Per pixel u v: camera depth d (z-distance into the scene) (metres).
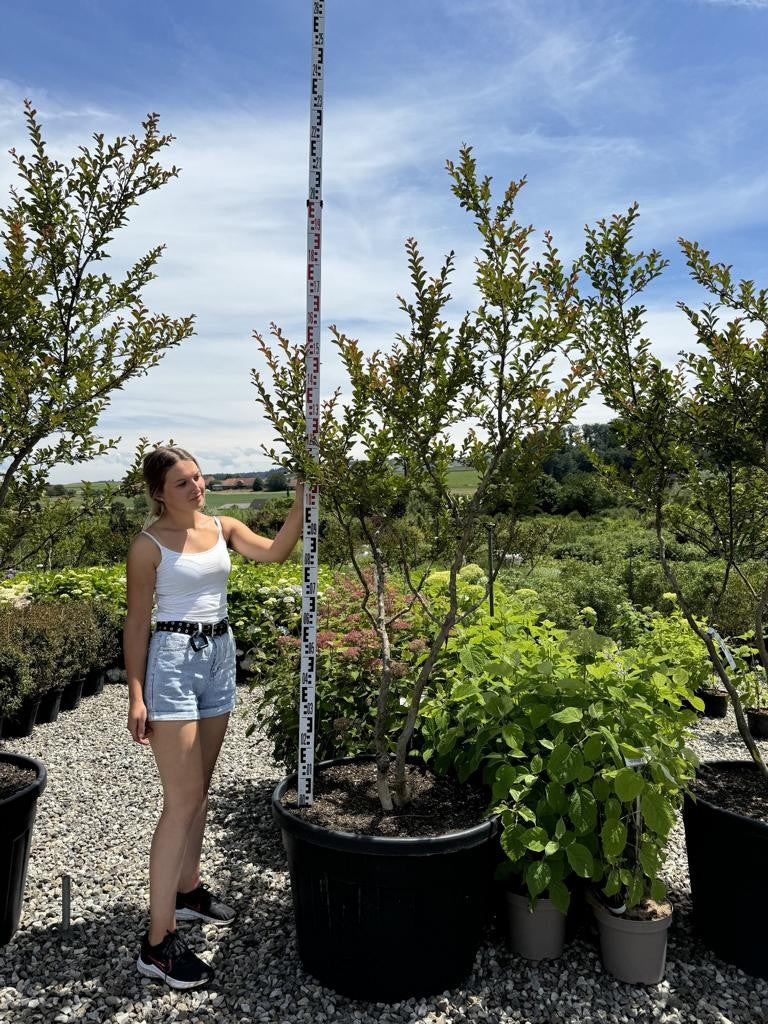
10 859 2.66
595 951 2.73
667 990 2.52
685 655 4.56
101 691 6.84
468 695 2.83
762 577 7.16
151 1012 2.37
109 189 2.92
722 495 3.32
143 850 3.56
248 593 7.17
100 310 3.01
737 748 5.30
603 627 7.08
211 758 2.81
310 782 2.73
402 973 2.41
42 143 2.79
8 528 2.92
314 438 2.71
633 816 2.64
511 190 2.53
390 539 3.31
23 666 5.08
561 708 2.76
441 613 4.04
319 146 2.72
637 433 3.18
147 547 2.60
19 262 2.68
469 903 2.48
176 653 2.58
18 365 2.67
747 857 2.57
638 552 10.72
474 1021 2.35
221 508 20.36
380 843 2.31
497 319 2.54
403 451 2.71
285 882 3.23
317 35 2.72
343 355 2.68
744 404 2.97
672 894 3.20
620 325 3.16
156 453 2.69
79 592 7.49
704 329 3.08
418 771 3.10
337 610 4.28
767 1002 2.49
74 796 4.27
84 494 3.07
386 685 2.76
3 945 2.71
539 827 2.49
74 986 2.49
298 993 2.48
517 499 2.63
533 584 7.89
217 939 2.78
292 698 3.72
